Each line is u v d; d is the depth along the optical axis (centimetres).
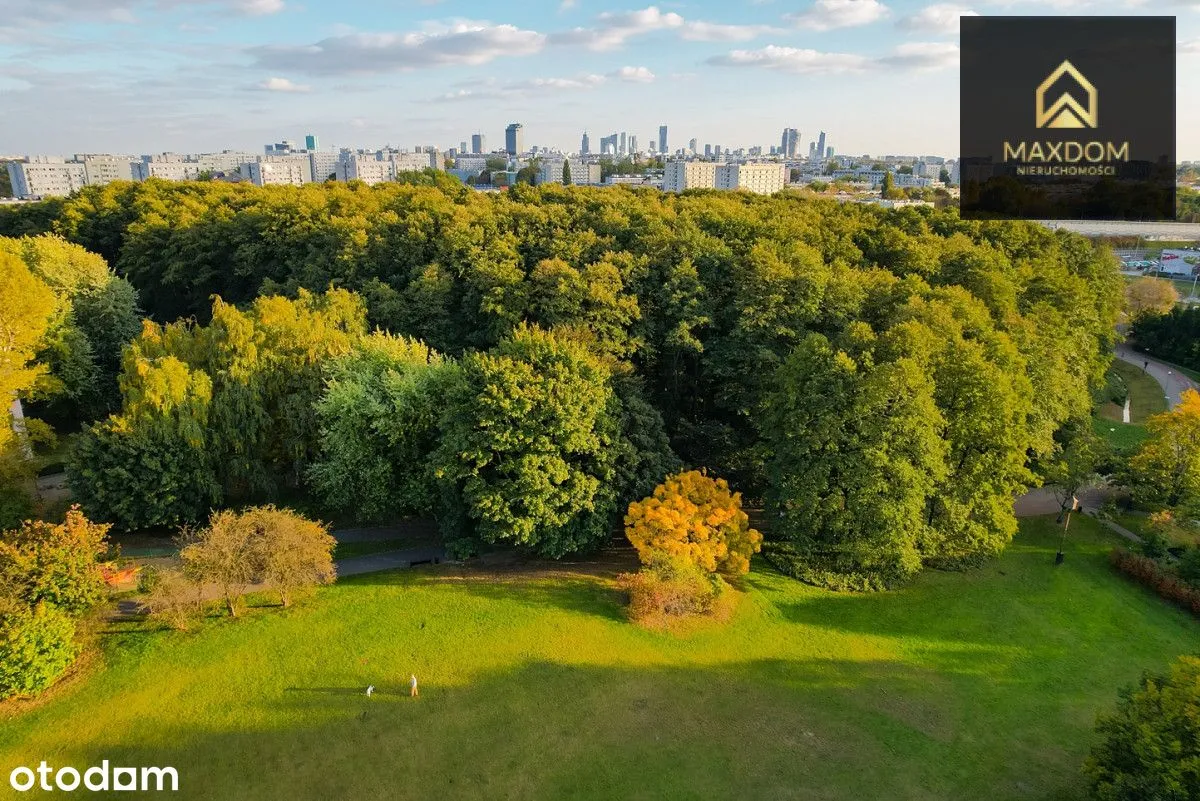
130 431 4553
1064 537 5006
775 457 4809
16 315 5125
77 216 11206
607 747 3048
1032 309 6162
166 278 9069
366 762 2931
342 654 3522
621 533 4894
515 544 4309
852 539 4312
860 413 4212
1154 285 11262
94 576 3547
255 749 2977
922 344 4475
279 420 5169
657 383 6338
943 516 4481
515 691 3341
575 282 6012
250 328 5088
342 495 4653
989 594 4338
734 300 5881
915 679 3594
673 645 3719
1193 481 4891
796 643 3809
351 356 5069
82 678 3316
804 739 3148
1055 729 3294
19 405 5597
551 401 4197
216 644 3559
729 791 2862
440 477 4366
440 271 7062
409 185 11788
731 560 4184
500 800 2783
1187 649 3950
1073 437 5569
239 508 5109
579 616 3891
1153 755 2484
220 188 11988
